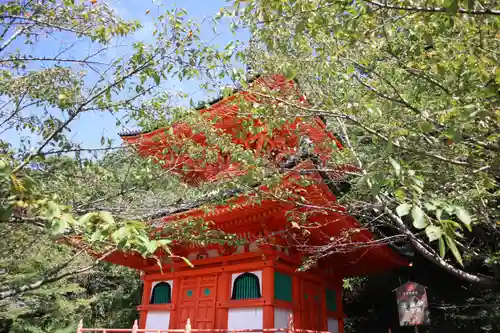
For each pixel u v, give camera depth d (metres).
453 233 2.27
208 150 6.58
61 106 4.20
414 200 2.45
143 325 10.87
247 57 6.25
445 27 4.24
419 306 11.02
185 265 10.73
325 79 5.58
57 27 4.52
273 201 7.89
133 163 5.36
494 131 4.84
